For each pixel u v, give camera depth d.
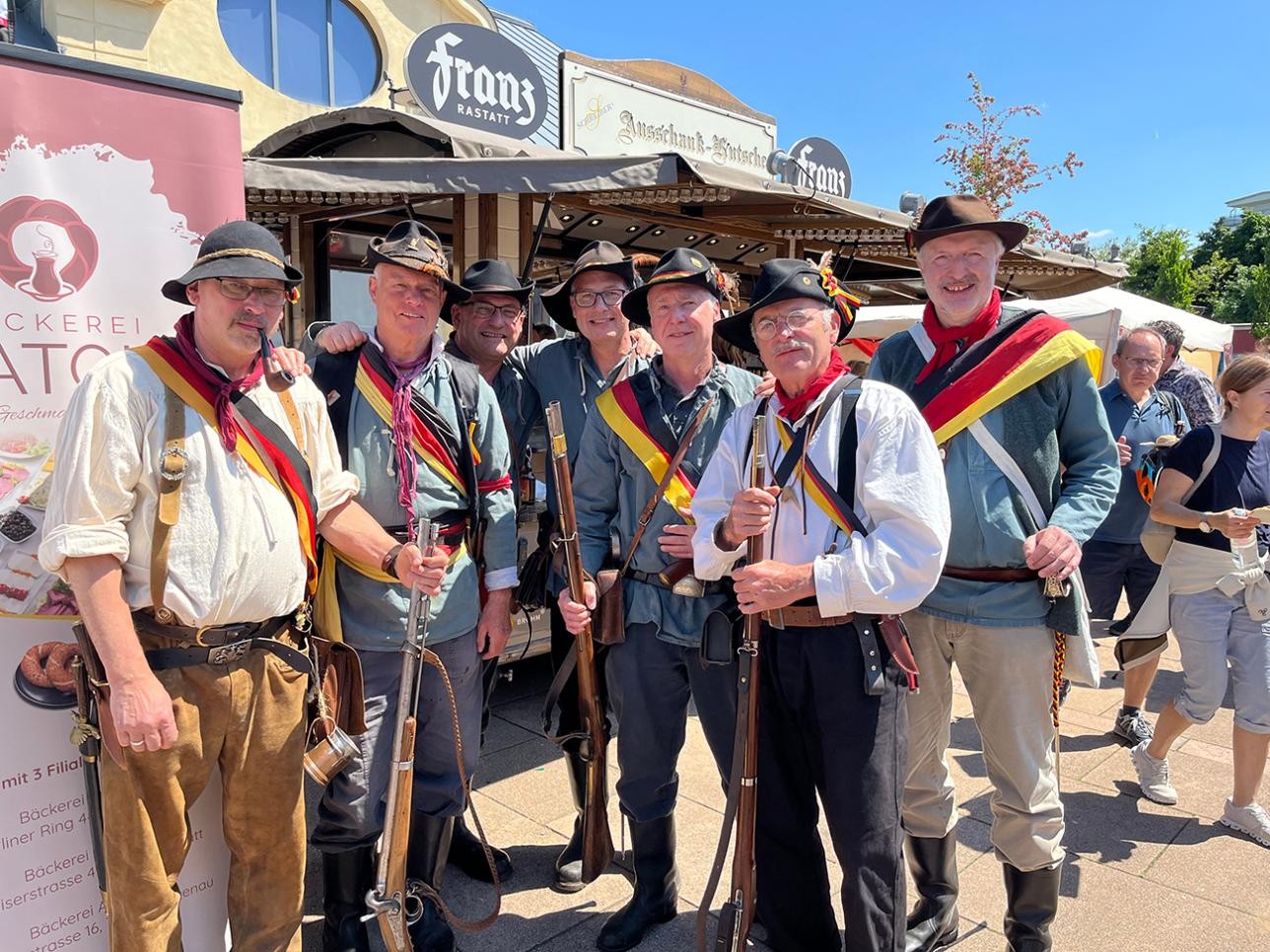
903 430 1.89
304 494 1.97
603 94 8.48
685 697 2.52
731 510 2.00
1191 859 2.96
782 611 1.99
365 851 2.37
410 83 6.01
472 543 2.55
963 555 2.19
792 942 2.26
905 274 8.81
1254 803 3.13
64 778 1.98
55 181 1.89
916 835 2.44
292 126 4.68
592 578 2.54
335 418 2.30
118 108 1.97
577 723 2.88
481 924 2.22
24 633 1.91
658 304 2.50
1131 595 4.02
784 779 2.17
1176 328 4.94
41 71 1.86
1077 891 2.77
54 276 1.90
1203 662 3.15
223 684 1.84
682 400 2.51
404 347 2.37
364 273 7.07
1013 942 2.29
